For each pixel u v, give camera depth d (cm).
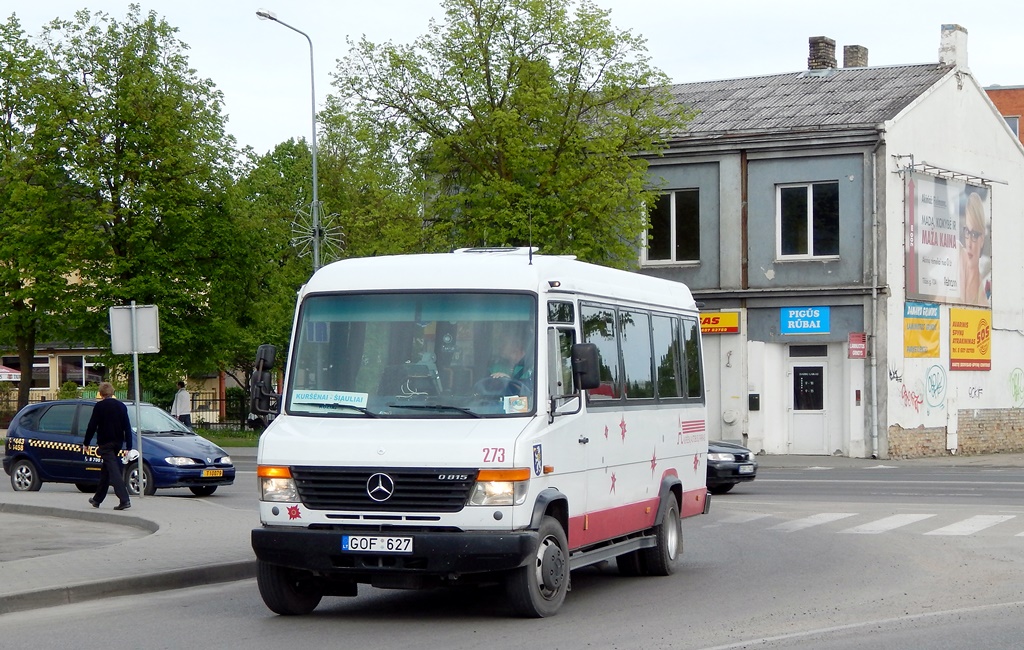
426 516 1079
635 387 1381
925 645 979
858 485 2831
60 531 1861
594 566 1557
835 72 4409
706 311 4016
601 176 3528
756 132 3941
